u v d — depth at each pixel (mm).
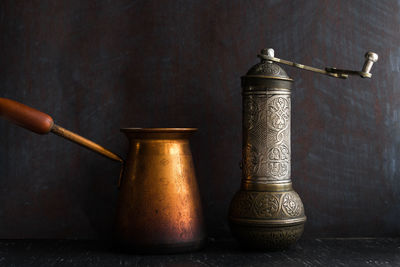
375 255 721
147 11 801
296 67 762
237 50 801
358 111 804
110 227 799
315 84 804
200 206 743
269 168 729
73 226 800
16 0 797
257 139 730
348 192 804
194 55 801
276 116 729
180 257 709
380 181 804
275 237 719
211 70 801
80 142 731
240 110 801
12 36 796
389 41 805
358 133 804
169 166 723
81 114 799
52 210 800
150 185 718
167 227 712
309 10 804
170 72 801
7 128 797
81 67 799
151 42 801
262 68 733
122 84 801
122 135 800
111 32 801
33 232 799
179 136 735
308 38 803
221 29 801
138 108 801
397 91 803
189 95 801
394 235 803
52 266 678
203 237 737
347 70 750
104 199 801
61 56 799
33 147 798
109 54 801
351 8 806
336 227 805
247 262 691
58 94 799
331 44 804
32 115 708
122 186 735
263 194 725
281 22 802
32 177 798
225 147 802
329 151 804
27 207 798
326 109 805
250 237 722
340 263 689
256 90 730
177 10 801
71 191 801
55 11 799
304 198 804
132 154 734
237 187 801
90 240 792
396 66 805
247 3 802
